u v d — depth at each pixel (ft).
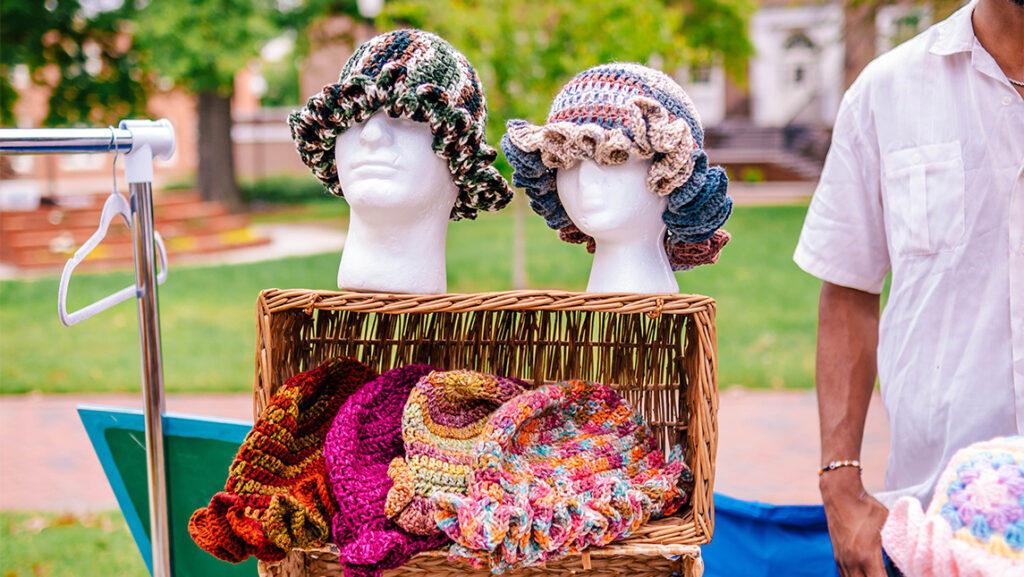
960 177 4.46
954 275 4.50
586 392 4.35
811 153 62.23
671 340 4.52
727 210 4.31
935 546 2.87
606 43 19.57
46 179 50.67
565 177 4.33
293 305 4.07
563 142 4.14
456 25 19.26
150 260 4.79
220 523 3.96
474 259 31.42
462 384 4.22
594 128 4.05
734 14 41.63
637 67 4.33
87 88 37.29
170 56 33.73
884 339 4.84
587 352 4.65
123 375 18.93
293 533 3.91
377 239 4.36
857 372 5.01
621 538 4.08
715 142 63.93
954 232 4.48
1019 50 4.31
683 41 22.80
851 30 31.65
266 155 61.57
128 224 4.79
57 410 16.61
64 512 11.54
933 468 4.67
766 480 12.49
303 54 39.47
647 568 4.36
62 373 19.12
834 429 4.93
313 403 4.38
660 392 4.62
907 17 23.63
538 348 4.67
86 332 22.90
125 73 37.60
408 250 4.35
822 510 5.34
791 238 35.88
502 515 3.73
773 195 54.24
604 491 4.02
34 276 29.35
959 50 4.43
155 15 33.45
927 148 4.56
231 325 23.32
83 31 36.55
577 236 4.82
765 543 5.40
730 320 23.08
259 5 35.55
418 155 4.19
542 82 19.52
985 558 2.77
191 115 60.23
